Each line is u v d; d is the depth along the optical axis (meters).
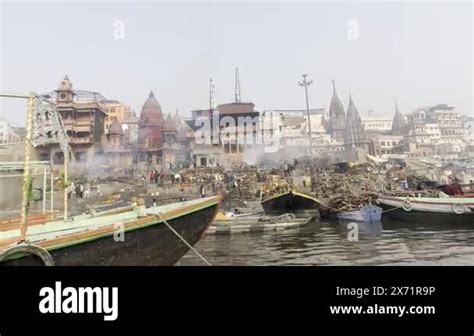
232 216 19.45
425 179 20.55
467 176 20.11
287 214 20.98
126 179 18.91
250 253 14.96
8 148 15.87
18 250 6.65
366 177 21.34
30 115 7.38
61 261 7.43
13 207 14.75
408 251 14.53
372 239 16.88
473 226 18.23
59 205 15.77
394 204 20.30
